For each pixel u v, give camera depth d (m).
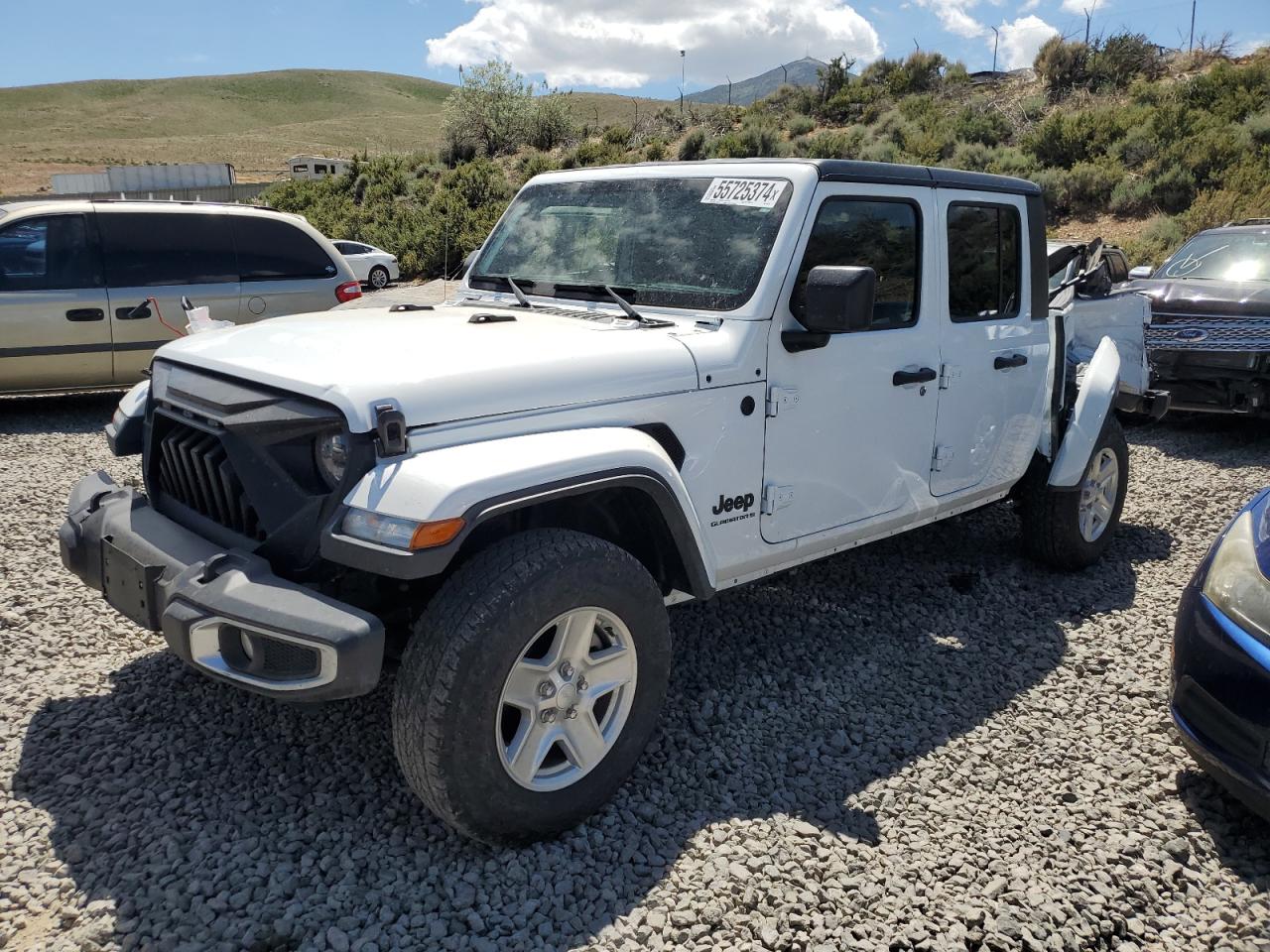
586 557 2.63
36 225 8.20
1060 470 4.74
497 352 2.85
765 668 3.93
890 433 3.84
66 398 9.65
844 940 2.42
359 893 2.53
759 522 3.43
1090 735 3.47
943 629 4.38
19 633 4.00
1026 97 28.69
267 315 9.17
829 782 3.13
